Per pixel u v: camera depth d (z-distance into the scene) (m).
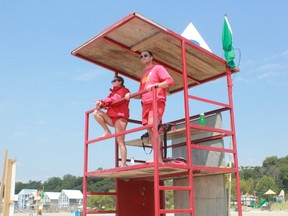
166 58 8.46
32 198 109.75
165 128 7.51
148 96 6.91
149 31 7.28
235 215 34.06
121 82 7.83
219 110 8.35
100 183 81.31
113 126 7.68
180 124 9.04
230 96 8.16
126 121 7.66
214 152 8.29
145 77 7.26
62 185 169.38
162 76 6.98
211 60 8.25
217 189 8.11
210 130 7.35
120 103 7.63
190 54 8.08
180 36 7.27
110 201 60.06
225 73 8.79
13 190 13.32
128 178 8.64
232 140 7.85
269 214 50.44
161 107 6.86
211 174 8.14
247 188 108.88
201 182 8.50
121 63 8.93
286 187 125.12
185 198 8.85
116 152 8.72
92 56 8.59
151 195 9.11
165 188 6.12
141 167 6.47
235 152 7.77
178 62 8.59
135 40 7.74
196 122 8.73
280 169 130.50
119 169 7.02
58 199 132.38
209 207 8.22
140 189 8.95
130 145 8.62
